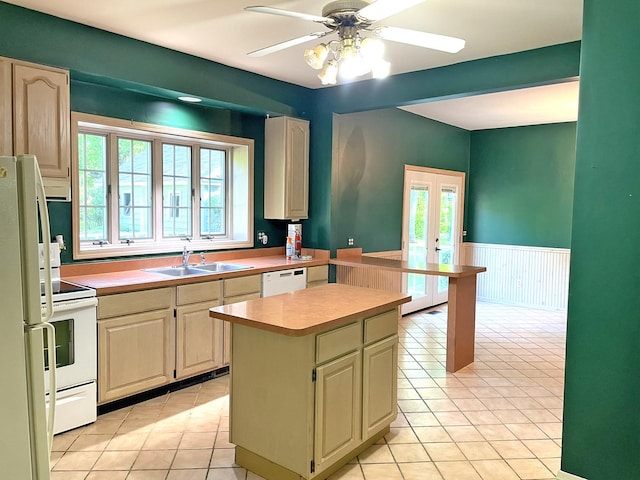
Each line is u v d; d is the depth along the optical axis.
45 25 2.93
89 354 2.93
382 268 4.31
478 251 7.38
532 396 3.55
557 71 3.38
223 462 2.57
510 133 6.99
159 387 3.47
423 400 3.46
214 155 4.63
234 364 2.50
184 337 3.53
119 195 3.85
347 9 2.24
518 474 2.49
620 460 2.22
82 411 2.93
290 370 2.27
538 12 2.80
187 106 4.12
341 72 2.42
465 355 4.20
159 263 4.04
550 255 6.70
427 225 6.54
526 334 5.34
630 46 2.13
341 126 4.96
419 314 6.23
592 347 2.27
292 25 3.06
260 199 4.88
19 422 1.52
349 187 5.15
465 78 3.82
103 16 2.95
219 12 2.86
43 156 2.87
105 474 2.45
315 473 2.29
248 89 4.21
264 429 2.39
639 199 2.12
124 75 3.32
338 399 2.40
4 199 1.46
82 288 2.93
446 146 6.82
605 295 2.23
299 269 4.49
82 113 3.43
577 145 2.28
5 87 2.71
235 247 4.69
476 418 3.16
